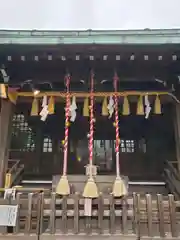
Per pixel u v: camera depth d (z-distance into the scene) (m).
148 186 8.73
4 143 6.78
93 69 6.59
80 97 7.36
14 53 5.96
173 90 7.06
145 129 9.90
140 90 7.34
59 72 6.87
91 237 5.16
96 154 9.63
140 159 9.64
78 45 5.64
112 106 6.82
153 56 6.00
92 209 5.44
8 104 7.06
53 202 5.43
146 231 5.23
